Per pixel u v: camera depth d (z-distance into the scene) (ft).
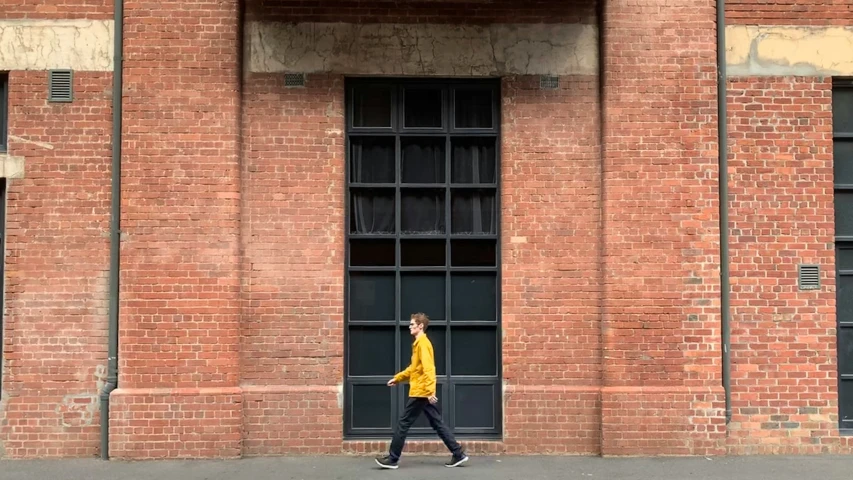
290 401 27.14
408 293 28.32
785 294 27.55
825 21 28.22
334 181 27.73
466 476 24.27
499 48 28.12
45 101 27.32
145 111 27.02
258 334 27.27
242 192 27.50
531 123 27.99
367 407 28.02
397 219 28.35
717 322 27.14
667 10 27.78
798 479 24.04
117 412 26.25
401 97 28.45
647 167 27.40
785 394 27.37
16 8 27.45
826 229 27.76
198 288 26.73
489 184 28.50
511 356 27.50
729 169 27.76
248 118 27.71
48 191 27.12
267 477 24.13
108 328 26.86
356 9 28.04
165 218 26.84
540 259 27.68
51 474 24.54
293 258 27.50
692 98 27.55
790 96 28.02
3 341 27.07
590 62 28.14
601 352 27.40
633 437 26.73
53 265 26.99
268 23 27.89
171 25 27.27
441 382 28.14
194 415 26.37
